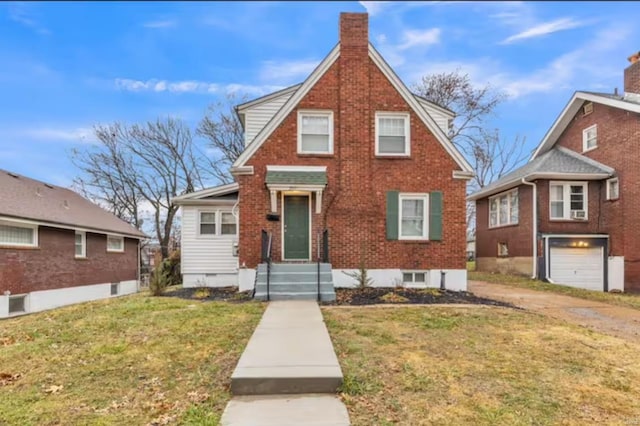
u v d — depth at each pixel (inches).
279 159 441.4
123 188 1109.1
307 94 448.8
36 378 173.9
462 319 279.3
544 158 696.4
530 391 158.2
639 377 175.6
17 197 551.5
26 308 512.1
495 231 767.7
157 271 437.1
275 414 137.3
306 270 394.9
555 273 613.3
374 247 440.5
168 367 184.2
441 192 449.1
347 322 267.6
